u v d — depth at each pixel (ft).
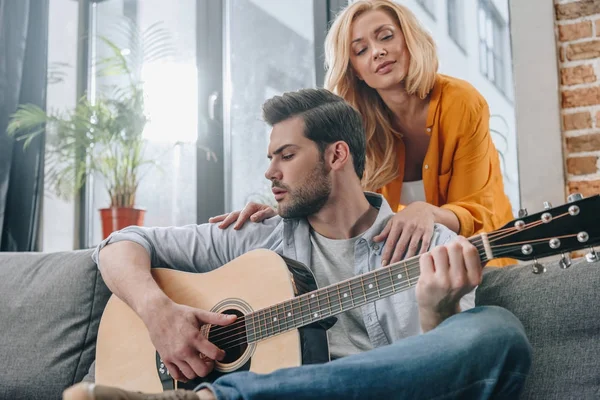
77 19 11.89
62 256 6.52
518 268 4.87
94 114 10.24
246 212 5.90
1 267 6.64
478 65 7.66
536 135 7.02
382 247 5.31
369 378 3.34
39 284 6.31
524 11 7.18
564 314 4.42
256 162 9.91
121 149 10.07
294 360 4.50
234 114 10.14
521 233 3.77
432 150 7.18
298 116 5.56
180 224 10.48
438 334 3.60
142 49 11.12
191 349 4.73
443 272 3.85
